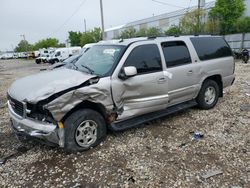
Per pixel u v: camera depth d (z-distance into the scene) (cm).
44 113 379
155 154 401
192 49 557
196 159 383
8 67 3297
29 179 342
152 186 321
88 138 411
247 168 356
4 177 348
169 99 507
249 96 752
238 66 1727
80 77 408
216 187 315
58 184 330
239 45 2861
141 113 465
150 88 463
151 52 476
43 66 3134
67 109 368
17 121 396
